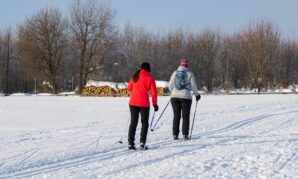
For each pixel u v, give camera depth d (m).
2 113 18.61
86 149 8.47
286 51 74.94
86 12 53.91
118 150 8.41
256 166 6.86
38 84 59.19
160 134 10.68
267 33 62.22
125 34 63.88
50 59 54.75
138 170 6.55
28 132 11.30
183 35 67.38
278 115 15.62
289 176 6.13
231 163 7.09
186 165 6.94
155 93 8.60
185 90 9.68
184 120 9.74
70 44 55.50
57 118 15.80
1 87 67.44
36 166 6.88
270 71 62.59
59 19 55.66
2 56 67.38
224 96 35.41
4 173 6.37
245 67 66.62
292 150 8.28
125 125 12.95
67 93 53.66
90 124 13.30
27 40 54.28
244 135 10.50
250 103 22.84
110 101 30.27
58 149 8.47
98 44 54.38
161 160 7.39
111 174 6.27
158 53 65.50
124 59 63.09
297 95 35.75
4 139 9.92
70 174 6.28
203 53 66.94
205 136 10.38
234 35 70.69
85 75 54.41
